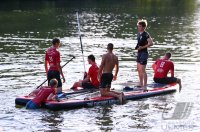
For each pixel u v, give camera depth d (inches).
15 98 533.3
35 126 429.7
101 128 426.3
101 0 2938.0
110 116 470.3
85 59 834.8
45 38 1160.8
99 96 534.9
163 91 576.4
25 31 1315.2
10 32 1288.1
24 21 1599.4
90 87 568.4
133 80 649.0
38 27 1423.5
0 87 595.5
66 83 623.8
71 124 438.6
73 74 692.1
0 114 469.4
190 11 2220.7
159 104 524.7
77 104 502.0
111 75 532.7
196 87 613.9
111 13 2039.9
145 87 584.1
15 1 2591.0
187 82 644.7
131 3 2765.7
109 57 531.5
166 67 609.3
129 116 470.9
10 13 1897.1
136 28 1428.4
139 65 586.9
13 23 1533.0
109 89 534.9
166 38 1182.3
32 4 2442.2
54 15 1863.9
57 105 490.0
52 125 434.0
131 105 520.4
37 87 552.7
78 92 553.6
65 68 740.0
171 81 604.1
